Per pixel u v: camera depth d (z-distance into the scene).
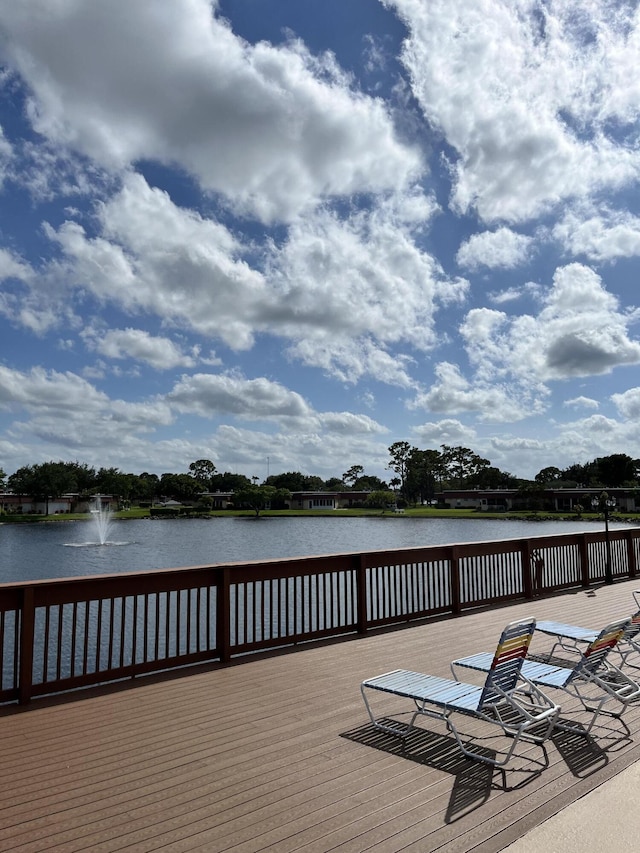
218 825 2.93
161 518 107.81
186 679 5.58
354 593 7.57
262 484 147.75
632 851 2.66
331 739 4.09
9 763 3.69
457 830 2.87
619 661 6.02
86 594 5.30
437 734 4.17
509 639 3.83
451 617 8.49
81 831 2.87
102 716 4.59
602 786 3.33
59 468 114.25
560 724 4.34
